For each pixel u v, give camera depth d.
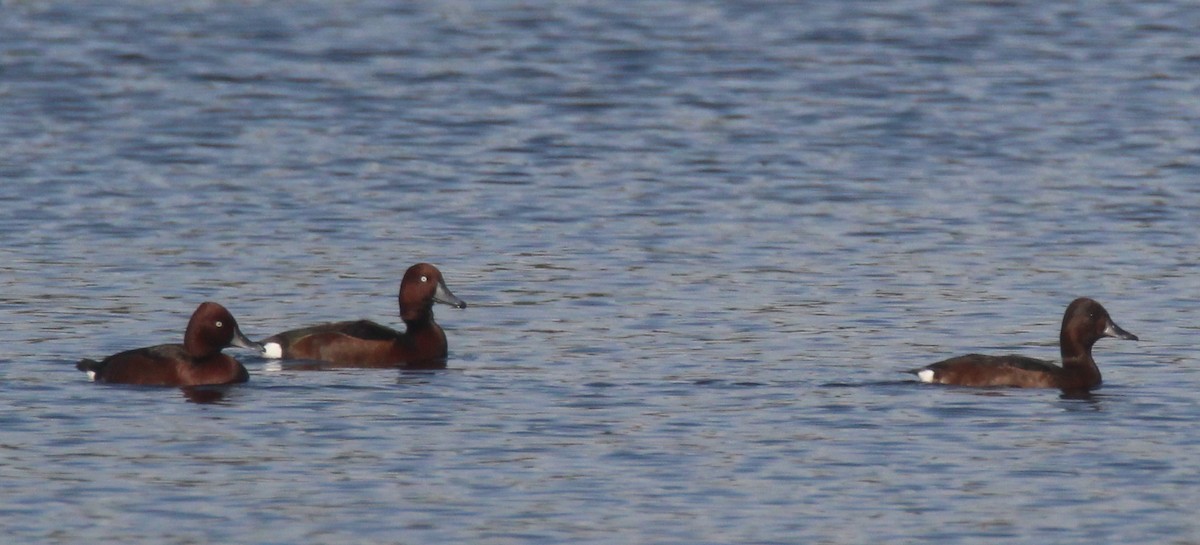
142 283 23.72
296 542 13.91
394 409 17.61
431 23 46.81
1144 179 30.81
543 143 34.16
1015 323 21.67
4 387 18.28
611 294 23.19
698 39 44.59
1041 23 46.38
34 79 39.84
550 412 17.48
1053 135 34.50
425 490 15.10
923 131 35.00
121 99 38.00
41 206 28.69
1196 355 19.98
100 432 16.72
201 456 16.00
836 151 33.44
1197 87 38.75
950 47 43.44
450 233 27.05
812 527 14.24
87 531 14.12
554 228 27.41
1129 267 24.70
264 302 22.84
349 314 22.31
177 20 46.91
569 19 47.34
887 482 15.33
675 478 15.44
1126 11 47.88
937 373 18.56
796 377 18.89
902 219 27.98
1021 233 26.92
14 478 15.34
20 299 22.67
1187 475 15.46
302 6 49.16
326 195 29.75
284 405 17.75
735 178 31.25
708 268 24.73
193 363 18.48
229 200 29.31
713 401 17.91
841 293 23.22
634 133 35.12
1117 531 14.15
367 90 39.09
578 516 14.47
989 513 14.55
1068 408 17.66
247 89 39.16
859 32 45.41
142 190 30.03
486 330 21.33
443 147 33.81
